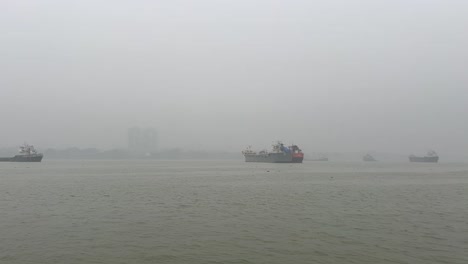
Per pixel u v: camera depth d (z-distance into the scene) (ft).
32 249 90.07
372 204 163.84
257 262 81.61
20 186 253.03
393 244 94.22
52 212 142.00
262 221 124.16
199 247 92.53
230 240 98.84
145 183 282.15
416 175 408.67
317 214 137.59
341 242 96.48
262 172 456.04
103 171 479.41
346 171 500.74
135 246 93.25
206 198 185.47
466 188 244.42
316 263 80.59
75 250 89.61
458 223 120.26
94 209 149.48
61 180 312.29
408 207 154.92
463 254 85.92
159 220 126.00
